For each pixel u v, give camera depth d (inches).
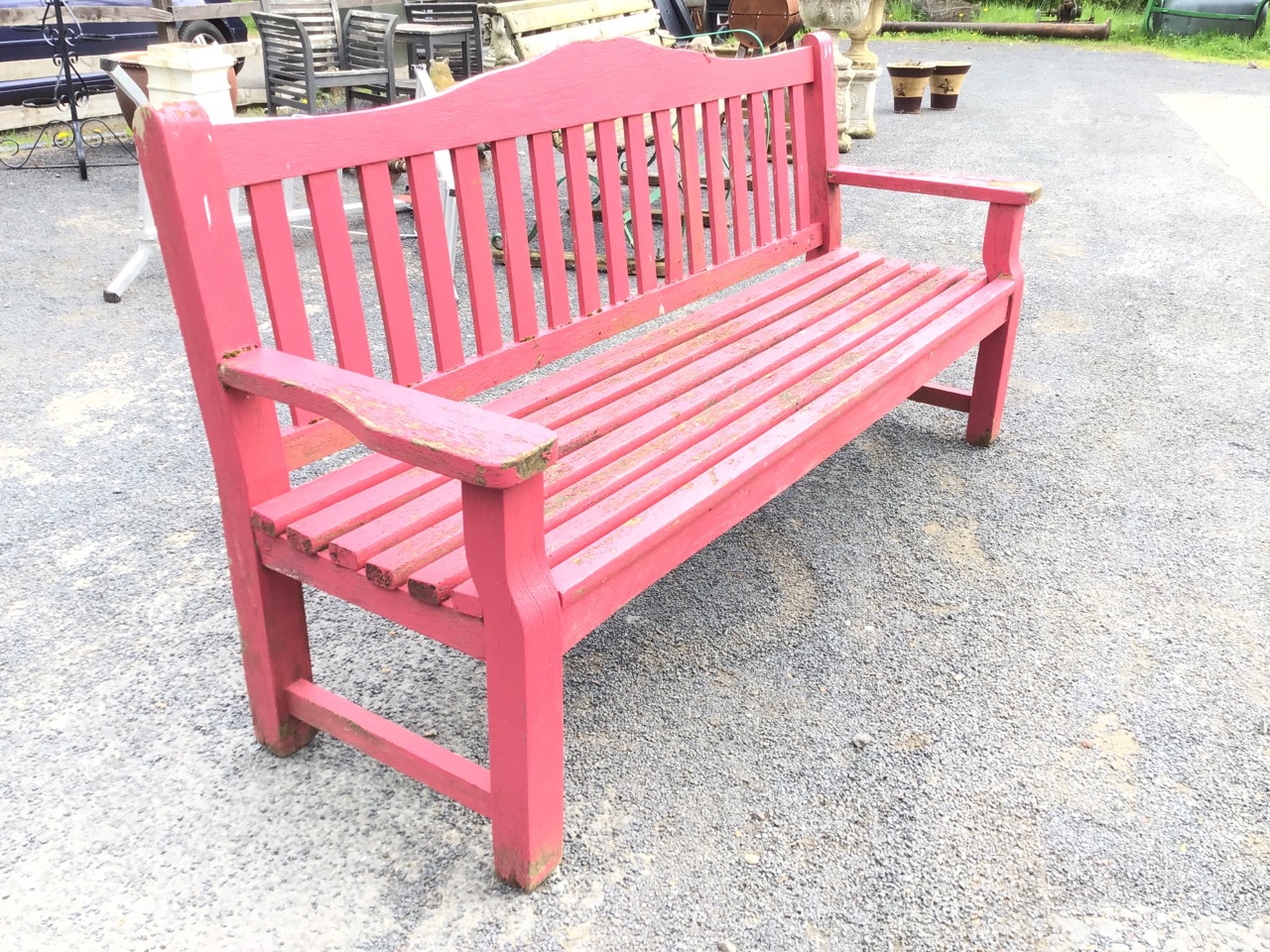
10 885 67.1
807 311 109.4
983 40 574.9
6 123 303.3
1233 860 70.4
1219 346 161.3
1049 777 77.5
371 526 67.6
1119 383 148.5
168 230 63.5
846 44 518.3
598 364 95.6
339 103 341.1
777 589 100.9
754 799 75.1
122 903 65.9
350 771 77.5
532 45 174.6
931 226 222.2
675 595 99.9
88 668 87.7
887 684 87.7
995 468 124.6
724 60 107.2
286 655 74.9
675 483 73.3
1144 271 195.5
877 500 117.4
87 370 147.9
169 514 112.2
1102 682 87.9
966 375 150.9
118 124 321.1
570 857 69.9
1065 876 69.1
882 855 70.5
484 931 64.4
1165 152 291.4
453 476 54.2
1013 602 98.9
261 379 63.4
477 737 80.8
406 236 214.5
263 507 68.8
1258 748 80.6
